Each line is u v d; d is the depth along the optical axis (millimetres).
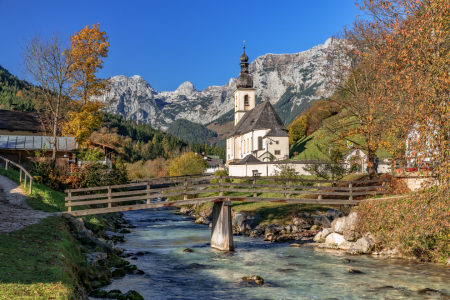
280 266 19344
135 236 30125
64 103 40969
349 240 24188
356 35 30250
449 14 15055
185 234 31859
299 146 92312
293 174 47531
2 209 21688
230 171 74125
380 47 25703
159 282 16078
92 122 42031
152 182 23797
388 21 24141
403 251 20953
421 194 15664
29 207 23484
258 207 38812
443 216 17859
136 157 196500
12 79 189000
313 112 102812
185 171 78250
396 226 22016
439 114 14117
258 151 81688
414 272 17672
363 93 29406
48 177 32594
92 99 43438
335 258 21203
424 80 15453
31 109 139250
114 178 37562
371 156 31250
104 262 17062
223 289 15148
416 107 15750
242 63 115250
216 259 21250
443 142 13836
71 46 41562
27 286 9906
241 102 113812
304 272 17984
